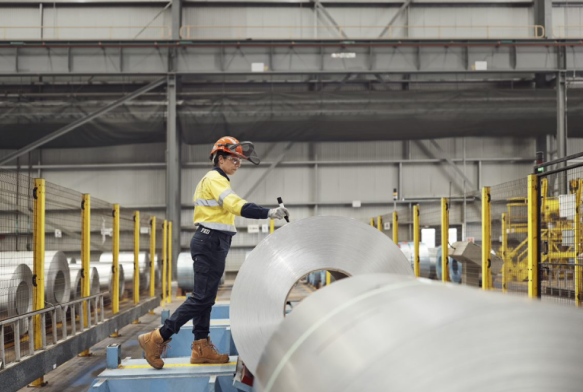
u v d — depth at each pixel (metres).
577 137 15.06
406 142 16.83
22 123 13.91
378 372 0.60
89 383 4.04
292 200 16.62
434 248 9.94
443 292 0.78
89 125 14.27
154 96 16.05
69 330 4.79
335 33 16.44
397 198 16.69
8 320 3.09
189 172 16.50
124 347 5.50
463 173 16.75
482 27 16.72
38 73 14.01
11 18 16.11
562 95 14.26
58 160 16.41
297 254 2.33
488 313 0.60
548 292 5.97
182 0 16.19
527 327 0.56
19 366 3.15
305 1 16.38
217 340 4.09
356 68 14.48
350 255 2.33
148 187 16.42
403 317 0.69
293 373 0.76
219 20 16.33
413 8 16.67
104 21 16.20
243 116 14.18
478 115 14.16
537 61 14.49
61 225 11.27
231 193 2.74
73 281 5.25
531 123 14.38
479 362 0.54
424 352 0.58
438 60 14.55
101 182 16.41
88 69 14.09
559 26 16.06
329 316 0.84
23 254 4.45
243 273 2.39
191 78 16.14
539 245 4.71
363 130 14.45
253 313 2.34
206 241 2.90
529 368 0.52
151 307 7.59
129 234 9.30
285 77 16.41
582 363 0.53
